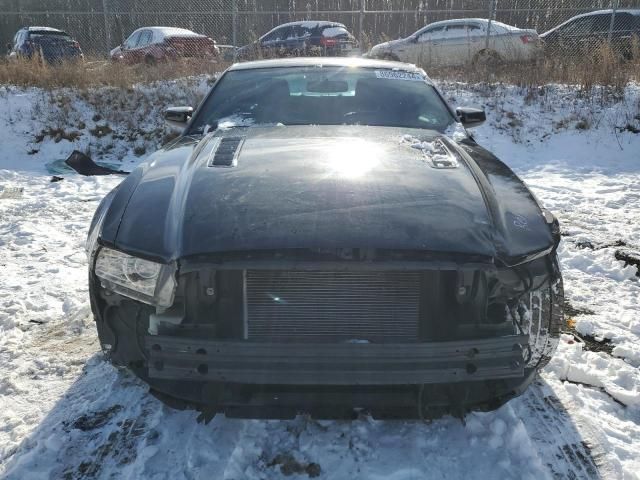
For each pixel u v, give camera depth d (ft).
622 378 7.98
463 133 9.58
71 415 7.14
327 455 6.23
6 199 19.81
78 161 26.50
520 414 7.13
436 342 5.45
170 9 44.88
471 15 43.52
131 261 5.98
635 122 29.12
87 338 9.32
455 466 6.09
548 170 24.77
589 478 6.04
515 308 6.24
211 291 5.79
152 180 7.13
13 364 8.47
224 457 6.24
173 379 5.49
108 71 36.19
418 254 5.57
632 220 16.58
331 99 10.28
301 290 5.81
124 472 6.10
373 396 5.74
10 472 6.18
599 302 10.78
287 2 44.04
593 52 36.40
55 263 13.05
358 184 6.52
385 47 42.68
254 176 6.73
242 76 11.15
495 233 5.92
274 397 5.72
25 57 38.27
